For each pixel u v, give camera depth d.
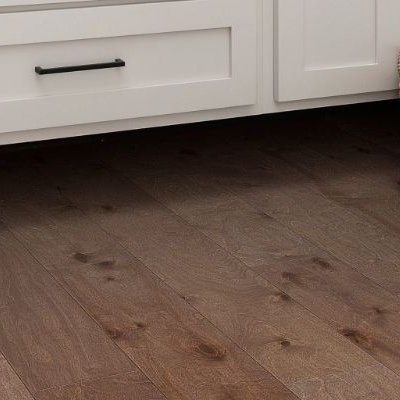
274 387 1.78
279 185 2.77
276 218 2.54
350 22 2.72
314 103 2.78
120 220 2.54
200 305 2.10
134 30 2.48
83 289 2.18
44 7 2.39
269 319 2.04
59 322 2.03
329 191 2.72
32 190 2.75
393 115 3.39
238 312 2.07
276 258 2.32
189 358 1.89
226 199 2.67
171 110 2.59
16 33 2.37
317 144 3.11
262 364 1.86
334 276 2.22
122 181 2.81
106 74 2.50
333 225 2.50
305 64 2.71
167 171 2.89
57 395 1.77
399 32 2.79
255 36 2.62
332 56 2.73
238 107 2.69
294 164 2.93
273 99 2.72
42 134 2.49
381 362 1.86
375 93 2.84
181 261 2.31
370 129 3.25
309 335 1.97
